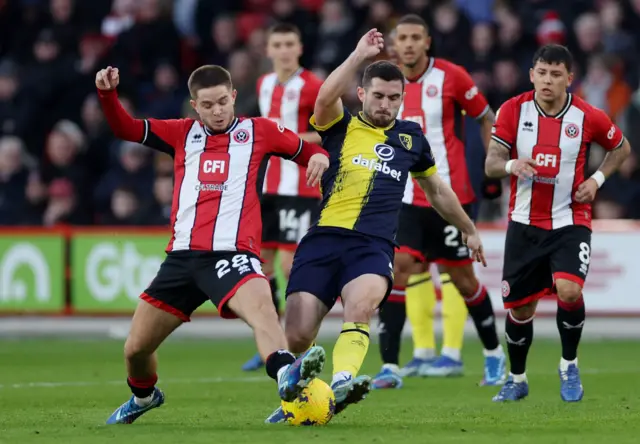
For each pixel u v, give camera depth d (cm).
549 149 2497
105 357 3738
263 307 1895
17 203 4947
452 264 2961
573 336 2506
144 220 4728
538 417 2186
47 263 4566
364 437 1828
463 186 3042
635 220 4700
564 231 2486
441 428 1970
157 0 5684
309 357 1770
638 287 4469
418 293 3244
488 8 5622
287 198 3481
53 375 3222
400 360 3672
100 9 5859
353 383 1919
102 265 4550
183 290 1991
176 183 2045
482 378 3169
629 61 5375
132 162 4872
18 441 1836
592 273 4484
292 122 3497
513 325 2553
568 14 5588
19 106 5462
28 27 5766
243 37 5662
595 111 2508
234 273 1934
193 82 2031
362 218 2148
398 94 2195
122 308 4547
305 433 1880
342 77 2152
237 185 2016
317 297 2100
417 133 2252
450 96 3016
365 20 5516
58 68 5522
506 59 5178
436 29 5241
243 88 4791
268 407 2470
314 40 5506
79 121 5488
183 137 2059
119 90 5416
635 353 3875
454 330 3238
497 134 2534
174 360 3691
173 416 2275
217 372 3338
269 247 3522
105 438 1859
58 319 4559
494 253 4419
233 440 1803
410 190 2950
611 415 2209
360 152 2202
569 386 2530
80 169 5069
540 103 2516
